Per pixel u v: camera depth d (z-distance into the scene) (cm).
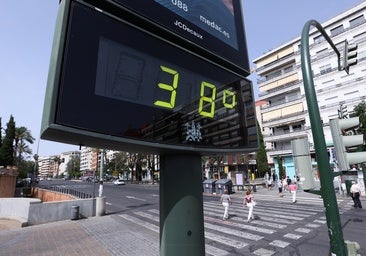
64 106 165
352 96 3269
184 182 248
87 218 1331
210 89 276
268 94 4431
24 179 5694
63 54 174
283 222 1039
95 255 700
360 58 3234
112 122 188
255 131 313
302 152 372
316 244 715
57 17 189
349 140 388
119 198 2352
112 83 197
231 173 3594
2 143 4906
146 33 233
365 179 1588
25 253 731
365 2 3231
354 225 940
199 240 242
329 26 3628
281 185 2344
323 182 326
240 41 352
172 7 268
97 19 201
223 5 344
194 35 282
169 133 226
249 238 811
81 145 196
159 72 234
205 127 259
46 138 174
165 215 243
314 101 345
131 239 862
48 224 1192
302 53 371
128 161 6675
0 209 1598
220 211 1395
